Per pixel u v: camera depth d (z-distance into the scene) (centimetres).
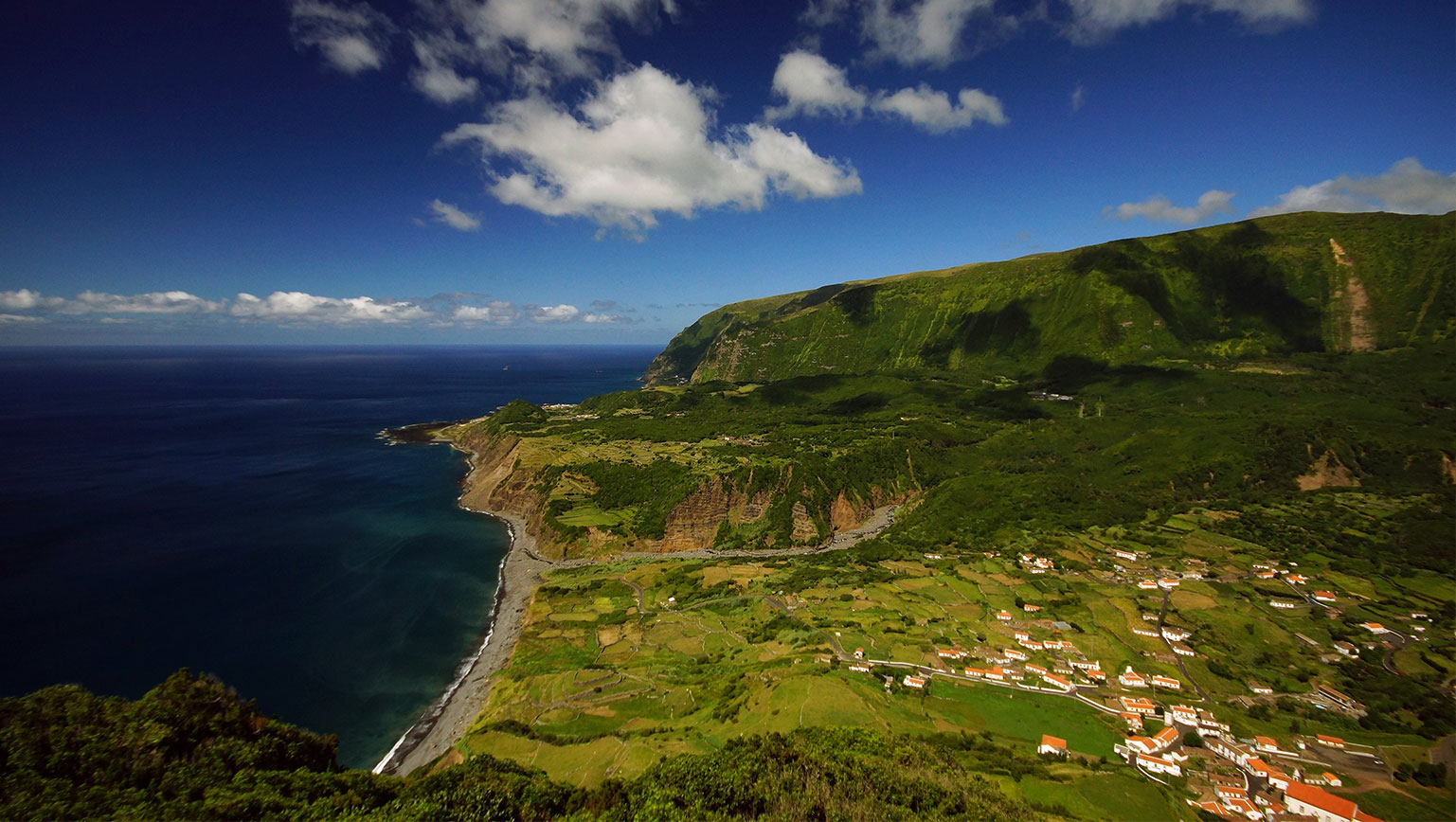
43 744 3250
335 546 12138
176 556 11144
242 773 3594
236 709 4056
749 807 4047
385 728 6738
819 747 4925
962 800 4128
